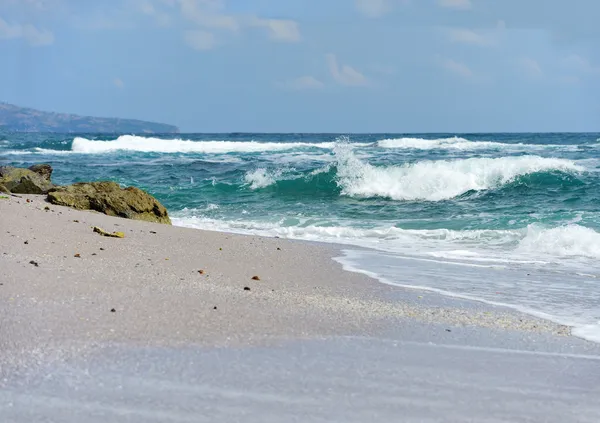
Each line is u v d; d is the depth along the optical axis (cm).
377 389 498
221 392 471
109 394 455
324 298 840
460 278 1080
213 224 1873
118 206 1658
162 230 1418
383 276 1073
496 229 1739
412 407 467
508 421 455
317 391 485
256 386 486
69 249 1012
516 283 1049
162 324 616
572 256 1348
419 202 2434
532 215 1928
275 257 1205
